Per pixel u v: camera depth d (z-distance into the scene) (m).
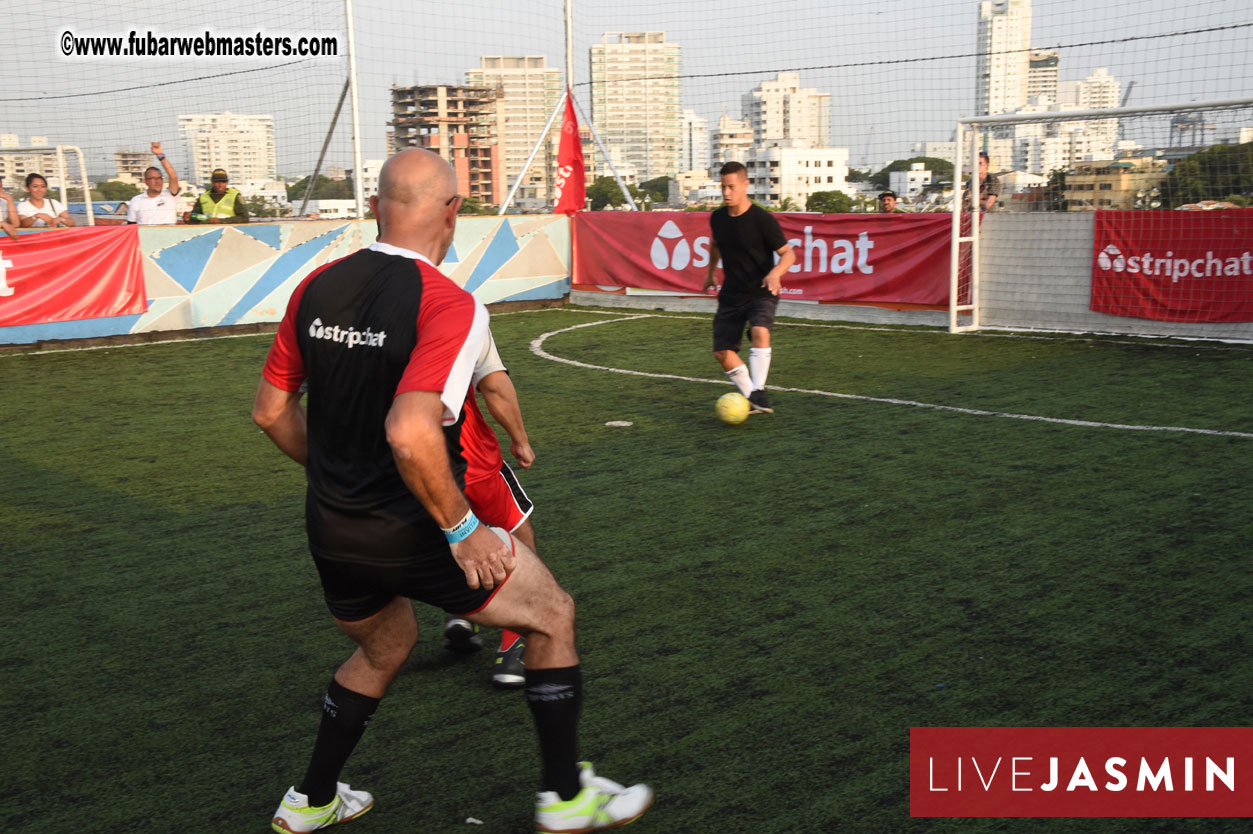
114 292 11.45
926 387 8.00
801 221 12.68
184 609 3.85
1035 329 11.06
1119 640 3.38
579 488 5.36
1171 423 6.52
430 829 2.44
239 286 12.34
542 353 10.32
